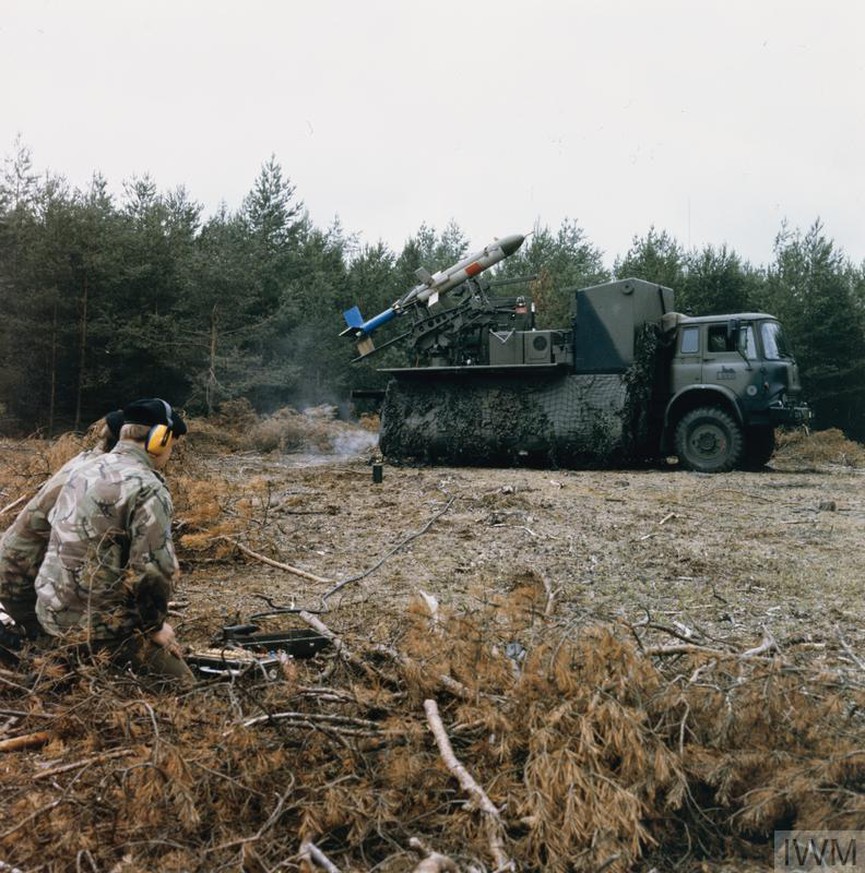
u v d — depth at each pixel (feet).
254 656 10.85
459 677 9.45
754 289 84.33
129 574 10.09
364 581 17.74
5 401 66.28
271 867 6.73
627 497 31.17
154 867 6.72
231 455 52.80
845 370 77.46
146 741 7.94
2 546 10.96
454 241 100.89
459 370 45.98
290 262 85.61
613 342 43.52
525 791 7.49
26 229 70.69
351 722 8.90
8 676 10.21
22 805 7.22
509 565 19.34
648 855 7.64
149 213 79.97
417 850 6.99
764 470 45.50
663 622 14.71
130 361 69.62
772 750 8.20
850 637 14.02
